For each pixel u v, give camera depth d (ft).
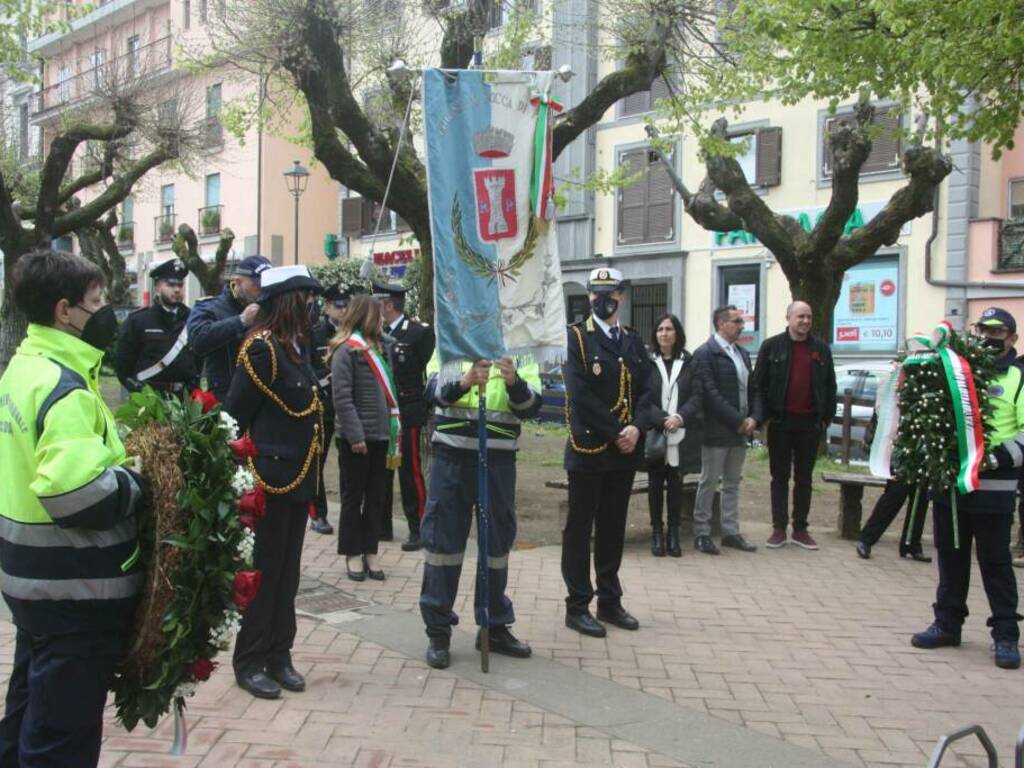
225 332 18.48
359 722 13.79
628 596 21.03
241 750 12.77
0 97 78.89
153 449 9.14
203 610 9.25
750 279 67.77
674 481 24.67
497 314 16.15
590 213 76.18
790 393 25.44
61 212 63.62
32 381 8.70
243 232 93.20
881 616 19.94
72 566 8.71
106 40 94.07
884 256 61.72
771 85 57.88
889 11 26.40
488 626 16.66
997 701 15.38
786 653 17.46
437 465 16.56
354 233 91.09
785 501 26.08
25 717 9.04
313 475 15.08
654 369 19.22
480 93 16.15
